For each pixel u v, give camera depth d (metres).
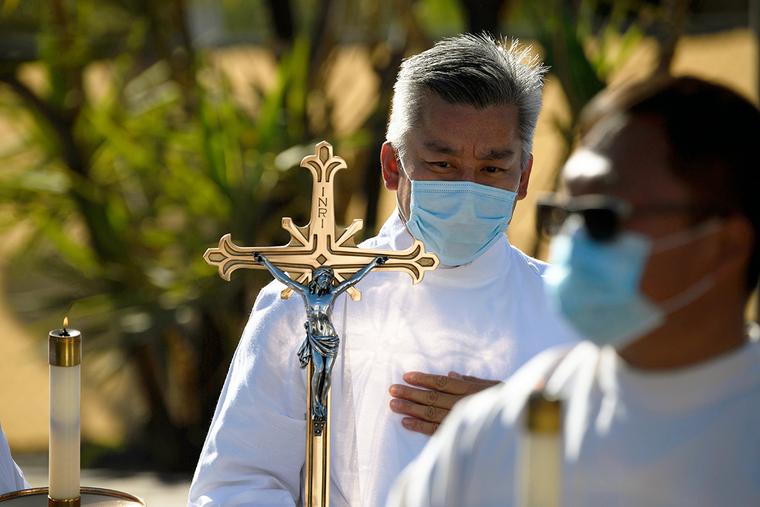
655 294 3.83
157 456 18.28
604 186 3.85
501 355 7.22
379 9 19.20
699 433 3.81
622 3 18.48
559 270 3.91
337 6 18.61
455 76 6.78
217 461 6.84
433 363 7.17
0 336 23.52
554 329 7.32
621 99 3.98
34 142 18.89
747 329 4.11
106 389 20.98
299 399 6.86
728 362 3.89
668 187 3.80
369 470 7.01
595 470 3.88
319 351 6.07
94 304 17.66
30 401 21.73
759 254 3.95
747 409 3.83
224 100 17.62
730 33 30.72
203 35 34.22
